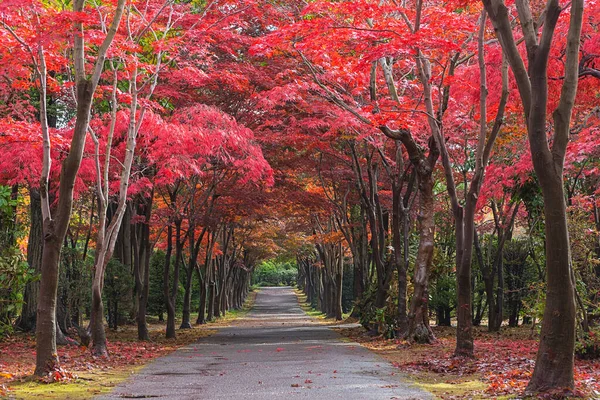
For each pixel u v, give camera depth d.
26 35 12.30
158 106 15.32
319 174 27.47
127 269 29.42
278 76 18.95
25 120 15.16
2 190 16.53
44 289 11.16
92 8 15.11
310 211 32.25
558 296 8.30
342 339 22.59
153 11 17.02
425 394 9.21
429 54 15.88
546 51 8.27
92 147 16.16
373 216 23.72
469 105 18.44
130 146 15.16
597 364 12.71
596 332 13.30
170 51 15.51
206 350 18.17
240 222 40.81
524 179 17.31
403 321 21.05
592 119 16.92
